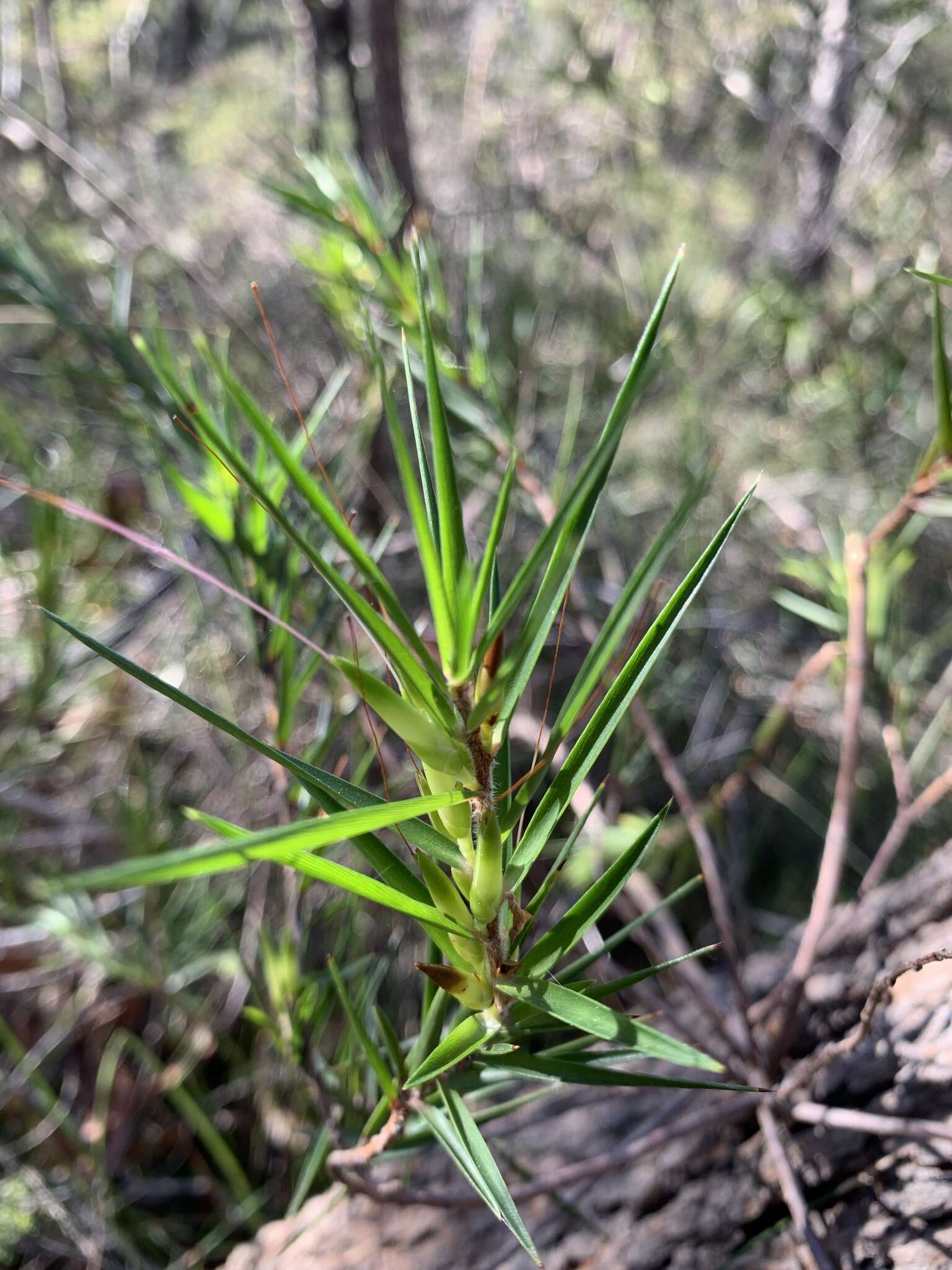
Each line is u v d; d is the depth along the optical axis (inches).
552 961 3.9
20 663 14.4
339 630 8.8
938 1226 6.8
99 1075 12.8
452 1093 4.6
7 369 16.9
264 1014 6.7
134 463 15.2
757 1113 7.6
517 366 16.2
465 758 3.4
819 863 15.9
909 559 9.5
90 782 14.9
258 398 16.3
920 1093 7.4
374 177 18.8
